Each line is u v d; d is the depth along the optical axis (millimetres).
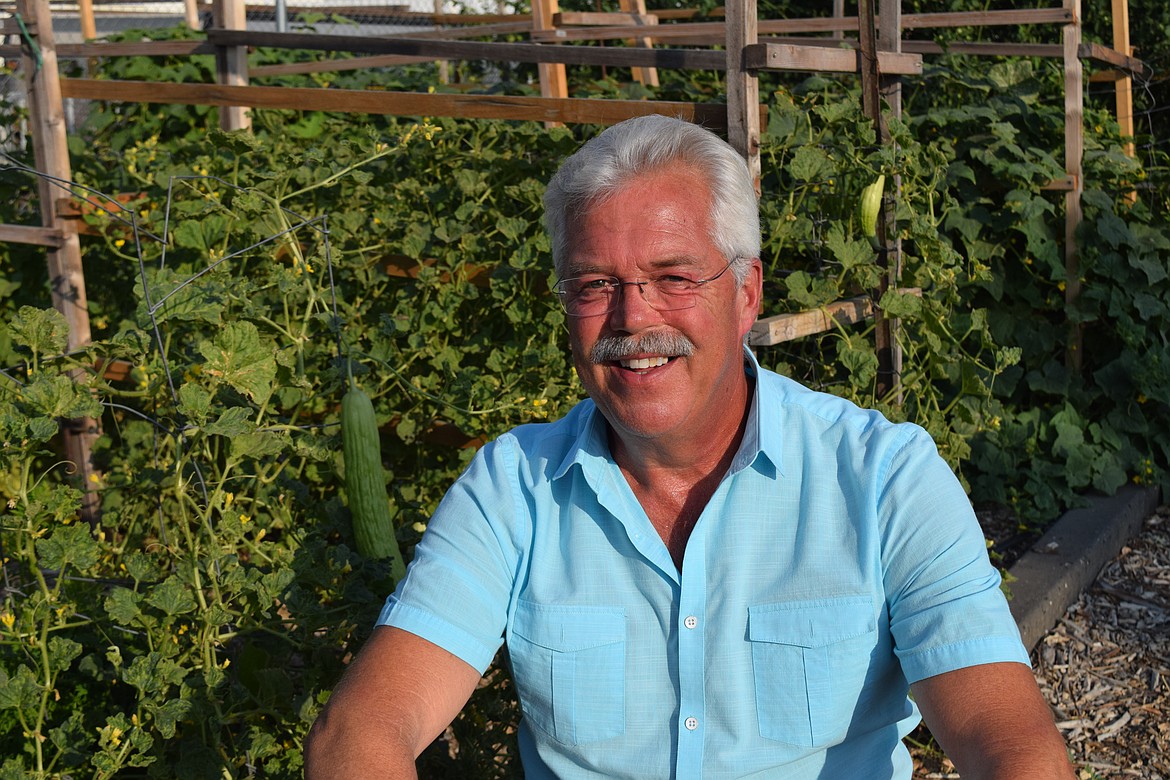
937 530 1624
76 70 7762
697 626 1701
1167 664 3939
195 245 3779
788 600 1677
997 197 5617
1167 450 5406
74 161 5270
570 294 1750
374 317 4145
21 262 4871
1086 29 9117
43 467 4305
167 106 6902
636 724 1732
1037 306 5523
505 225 3805
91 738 2396
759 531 1721
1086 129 6703
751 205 1765
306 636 2445
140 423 4211
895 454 1695
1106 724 3623
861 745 1745
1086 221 5531
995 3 9133
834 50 3672
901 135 3836
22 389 2451
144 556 2559
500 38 9625
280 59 8062
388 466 4094
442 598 1736
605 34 6938
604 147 1703
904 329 3998
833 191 3900
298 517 3324
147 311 2758
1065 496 5035
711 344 1705
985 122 5535
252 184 3953
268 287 3572
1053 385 5430
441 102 4074
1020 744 1436
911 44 6449
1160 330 5562
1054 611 4188
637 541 1721
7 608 2500
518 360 3721
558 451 1846
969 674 1538
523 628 1786
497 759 2889
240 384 2598
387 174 4324
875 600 1658
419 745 1627
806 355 4164
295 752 2508
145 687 2293
